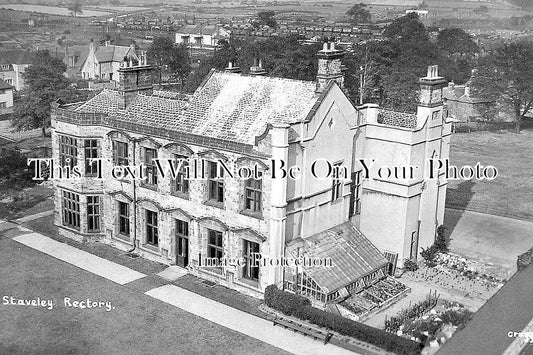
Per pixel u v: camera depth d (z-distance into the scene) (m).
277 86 50.97
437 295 48.81
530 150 112.00
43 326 42.16
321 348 40.22
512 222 69.88
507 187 85.88
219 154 47.28
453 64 165.25
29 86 110.44
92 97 62.44
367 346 40.31
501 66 131.00
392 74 138.00
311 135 46.91
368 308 44.91
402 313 44.09
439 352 35.75
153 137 51.72
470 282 51.69
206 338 41.16
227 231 48.06
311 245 47.91
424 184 54.28
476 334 37.41
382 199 53.62
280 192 44.28
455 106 137.50
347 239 50.72
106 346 39.78
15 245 56.75
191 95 57.69
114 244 57.16
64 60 186.75
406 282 51.38
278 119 48.00
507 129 133.25
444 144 56.41
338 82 49.09
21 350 38.97
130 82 56.97
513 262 56.81
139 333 41.59
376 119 53.53
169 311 44.84
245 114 50.12
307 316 42.88
